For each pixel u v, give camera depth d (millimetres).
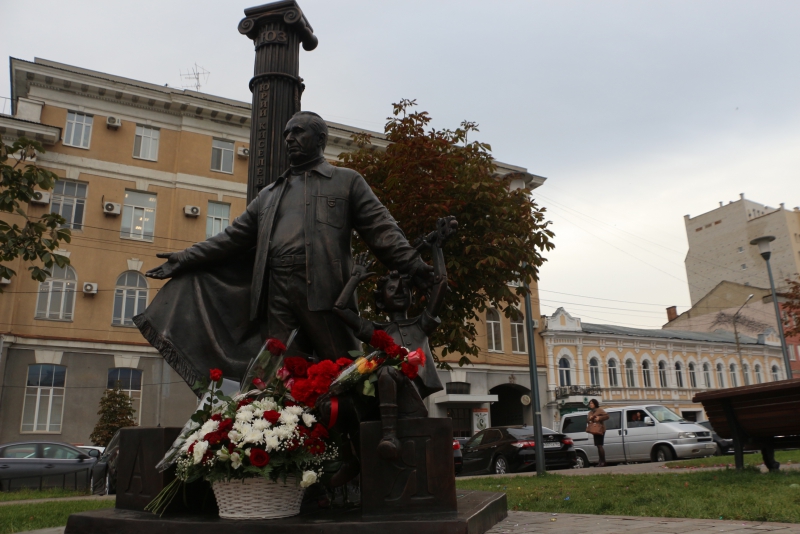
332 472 3686
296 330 4344
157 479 3926
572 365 36531
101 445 21969
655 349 40188
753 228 52812
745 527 3934
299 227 4586
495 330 34344
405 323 4207
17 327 23828
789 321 22453
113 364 25078
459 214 10484
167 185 27078
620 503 5566
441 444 3400
